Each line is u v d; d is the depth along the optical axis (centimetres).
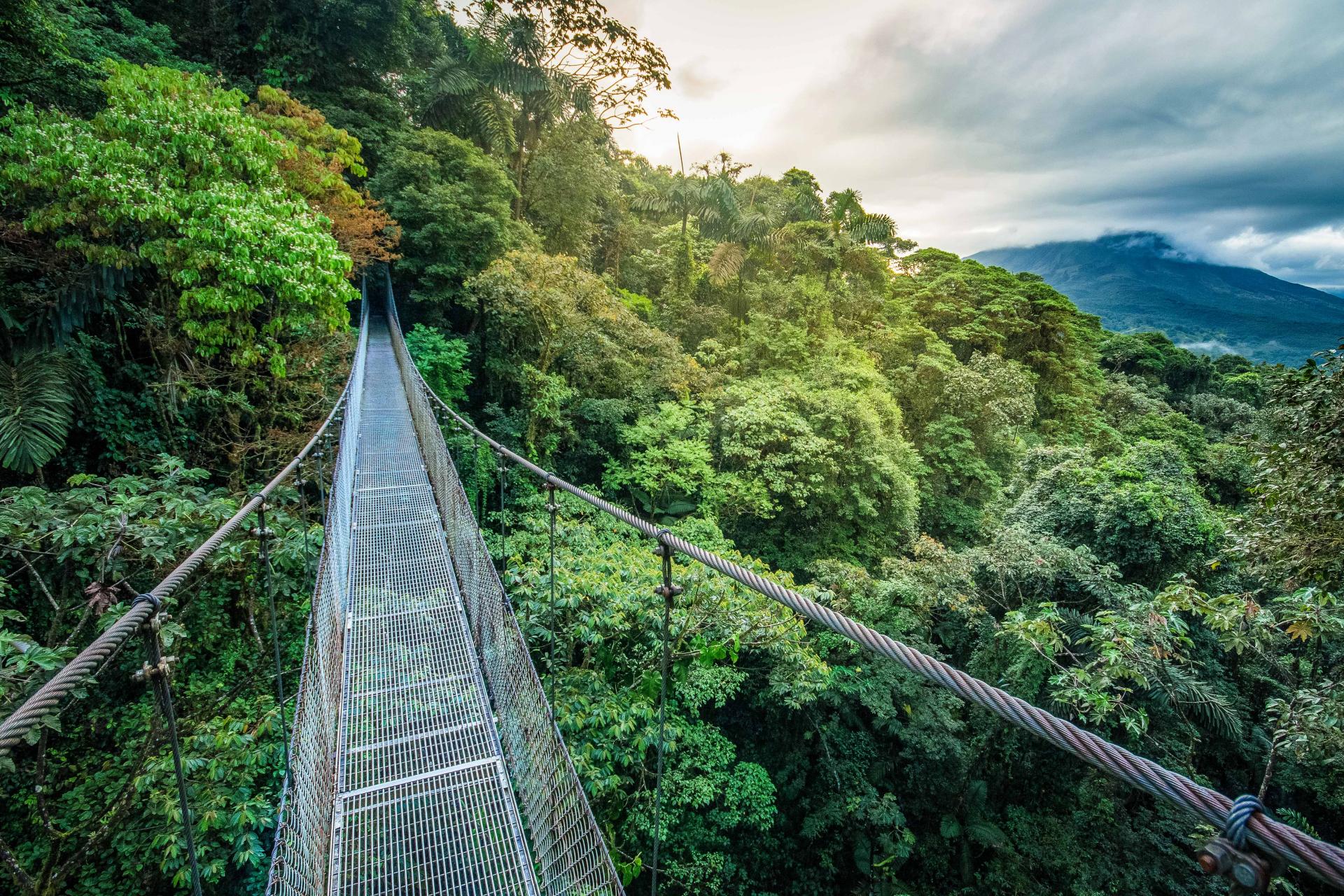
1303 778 704
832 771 827
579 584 551
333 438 769
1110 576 790
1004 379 1862
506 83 1858
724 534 1256
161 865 411
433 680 362
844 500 1277
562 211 1962
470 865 261
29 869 422
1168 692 701
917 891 811
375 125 1537
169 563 468
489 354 1330
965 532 1631
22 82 607
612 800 535
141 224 582
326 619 298
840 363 1702
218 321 614
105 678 495
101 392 663
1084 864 748
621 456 1377
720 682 687
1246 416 2631
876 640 110
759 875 775
